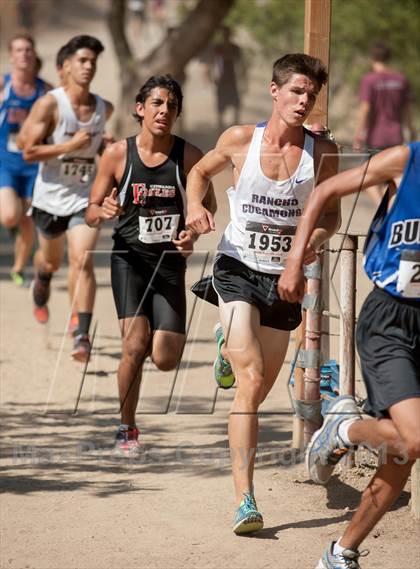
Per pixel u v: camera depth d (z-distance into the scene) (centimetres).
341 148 1669
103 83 8906
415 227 1254
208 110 8475
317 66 1516
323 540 1518
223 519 1603
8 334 2864
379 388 1280
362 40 7175
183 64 6125
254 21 7681
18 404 2234
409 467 1315
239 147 1564
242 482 1535
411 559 1449
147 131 1864
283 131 1533
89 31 10831
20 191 3191
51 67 9194
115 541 1516
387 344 1288
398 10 7038
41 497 1694
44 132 2522
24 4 10169
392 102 4369
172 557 1455
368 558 1452
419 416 1240
